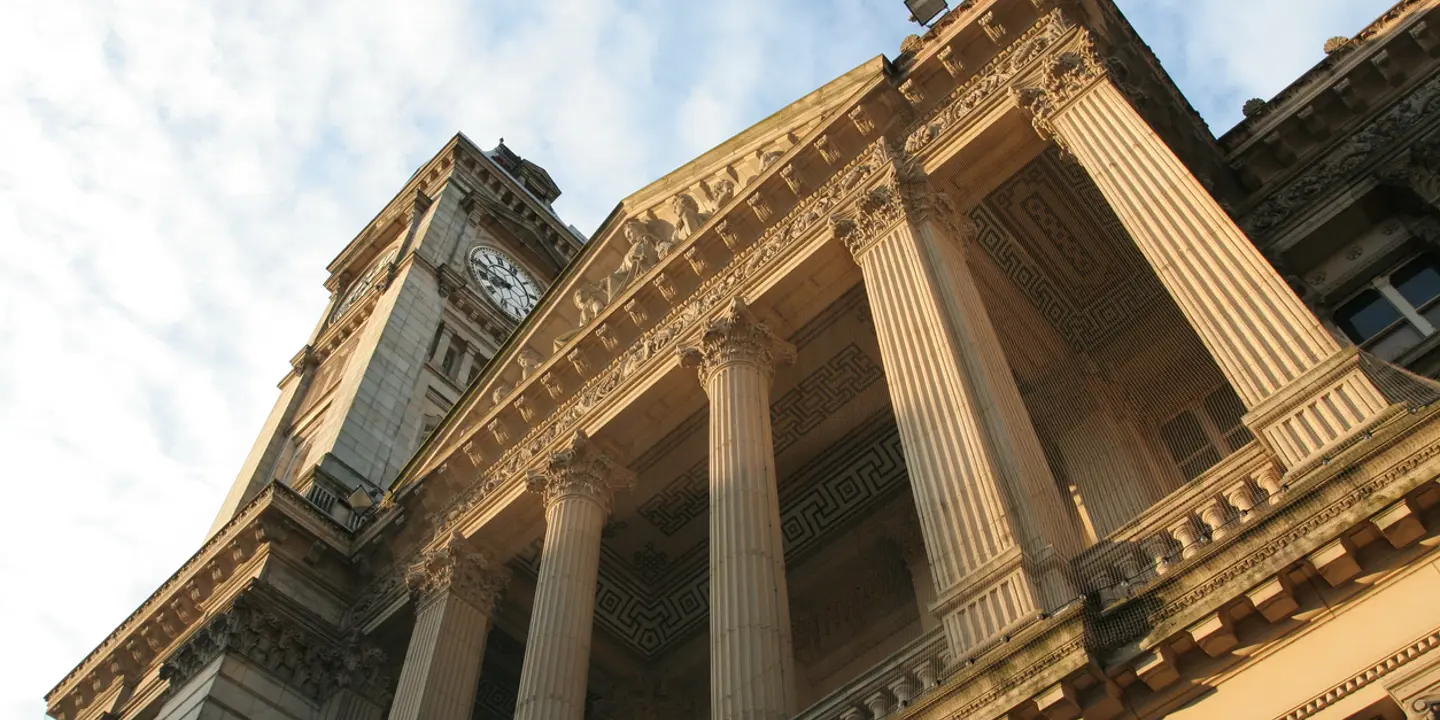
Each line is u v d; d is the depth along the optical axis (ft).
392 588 105.29
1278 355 47.80
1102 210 82.12
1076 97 69.72
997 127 75.15
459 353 173.06
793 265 81.00
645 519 103.24
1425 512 37.70
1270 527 40.34
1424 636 35.94
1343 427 43.34
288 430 173.58
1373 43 85.97
